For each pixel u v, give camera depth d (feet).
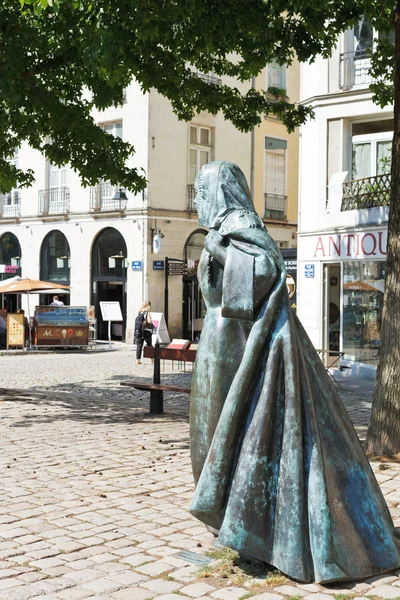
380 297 55.77
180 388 33.55
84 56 28.78
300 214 64.49
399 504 18.85
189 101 40.86
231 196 14.03
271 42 33.78
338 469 13.43
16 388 46.88
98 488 20.66
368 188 58.49
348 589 12.78
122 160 42.24
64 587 13.19
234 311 13.14
